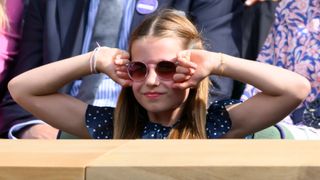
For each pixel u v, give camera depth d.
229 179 2.38
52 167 2.48
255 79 5.76
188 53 5.73
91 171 2.46
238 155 2.59
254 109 5.92
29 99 6.26
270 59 8.98
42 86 6.17
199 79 5.74
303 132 6.75
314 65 8.40
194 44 6.07
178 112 6.06
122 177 2.45
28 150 2.90
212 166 2.39
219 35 9.04
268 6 9.40
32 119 8.55
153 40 5.80
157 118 6.10
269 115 5.88
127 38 8.64
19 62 9.38
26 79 6.20
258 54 9.13
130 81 5.87
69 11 9.00
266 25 9.32
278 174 2.36
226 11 9.27
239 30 9.26
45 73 6.15
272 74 5.75
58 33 8.98
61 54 8.90
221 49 8.96
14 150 2.91
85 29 8.85
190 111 6.03
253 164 2.40
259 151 2.69
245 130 6.02
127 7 8.74
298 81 5.74
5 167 2.50
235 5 9.40
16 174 2.50
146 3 8.74
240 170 2.38
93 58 5.98
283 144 2.91
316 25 8.64
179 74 5.70
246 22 9.37
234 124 6.02
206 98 6.07
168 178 2.42
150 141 3.09
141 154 2.66
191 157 2.56
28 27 9.45
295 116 8.17
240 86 8.73
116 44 8.66
